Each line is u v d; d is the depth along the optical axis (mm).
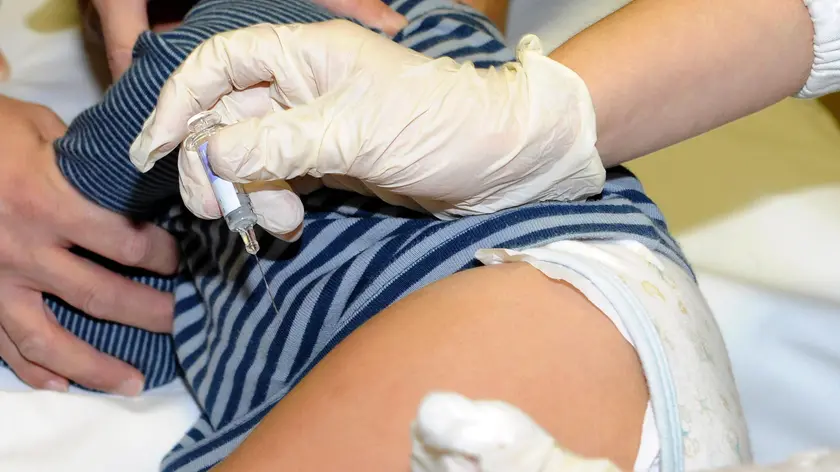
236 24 679
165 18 966
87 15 1028
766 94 644
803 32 615
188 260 784
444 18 837
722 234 1012
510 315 512
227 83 575
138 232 784
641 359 507
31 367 808
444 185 567
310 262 657
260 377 679
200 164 563
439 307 520
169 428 782
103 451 744
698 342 567
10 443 720
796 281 963
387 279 599
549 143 560
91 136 675
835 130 1109
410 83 554
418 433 302
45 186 744
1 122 793
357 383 491
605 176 635
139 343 846
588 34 625
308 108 542
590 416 487
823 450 380
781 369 904
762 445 882
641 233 607
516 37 1313
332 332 619
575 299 528
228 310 707
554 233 573
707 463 514
